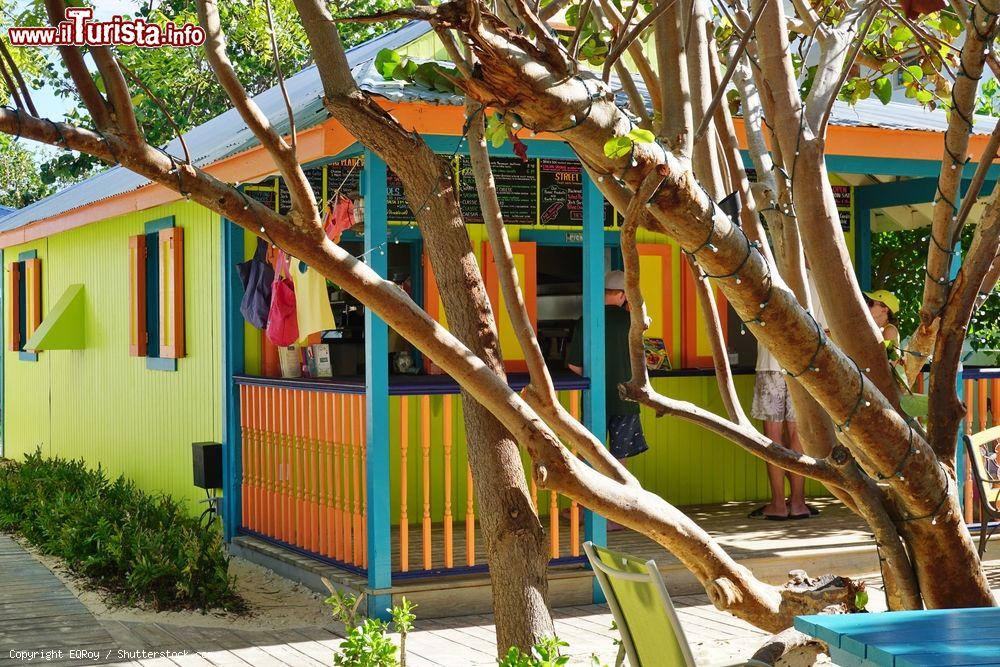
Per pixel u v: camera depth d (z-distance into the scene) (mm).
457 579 7676
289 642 7098
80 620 7770
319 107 7277
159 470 11898
